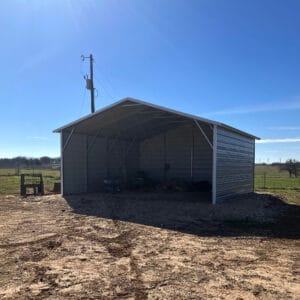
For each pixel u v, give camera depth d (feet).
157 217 34.68
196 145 66.69
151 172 70.74
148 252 22.11
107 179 58.95
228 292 15.57
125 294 15.26
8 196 54.03
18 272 18.13
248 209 40.27
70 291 15.57
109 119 52.37
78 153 55.21
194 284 16.52
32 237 25.95
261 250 23.07
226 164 49.08
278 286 16.38
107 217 34.60
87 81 69.31
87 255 21.35
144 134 67.15
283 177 119.55
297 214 39.45
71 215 35.73
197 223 32.14
